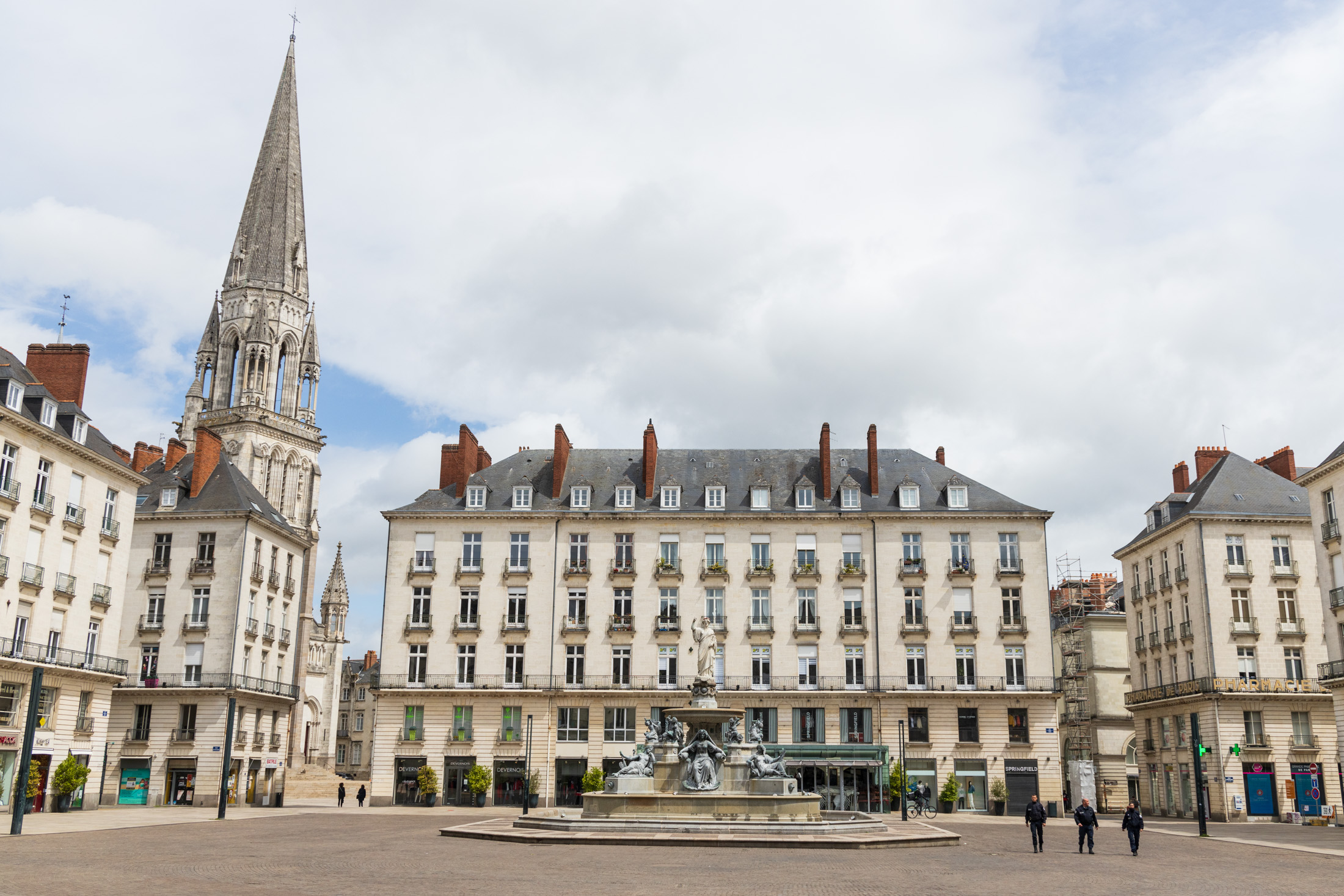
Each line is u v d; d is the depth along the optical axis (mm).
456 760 59938
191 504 64750
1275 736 60000
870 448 64250
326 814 52031
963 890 21219
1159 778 68062
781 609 61375
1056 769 58656
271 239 122125
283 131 127875
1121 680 77312
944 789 57469
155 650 62000
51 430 49438
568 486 65562
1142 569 72375
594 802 35281
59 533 50438
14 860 24750
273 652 68062
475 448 67438
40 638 48844
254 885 20484
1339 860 30422
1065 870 26062
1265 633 62031
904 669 60344
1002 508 62750
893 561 61812
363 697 132750
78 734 51531
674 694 60000
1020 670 60188
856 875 23766
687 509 63312
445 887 20312
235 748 61594
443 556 62688
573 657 61125
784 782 35938
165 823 41562
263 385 115875
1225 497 65500
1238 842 38312
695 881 21766
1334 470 51562
